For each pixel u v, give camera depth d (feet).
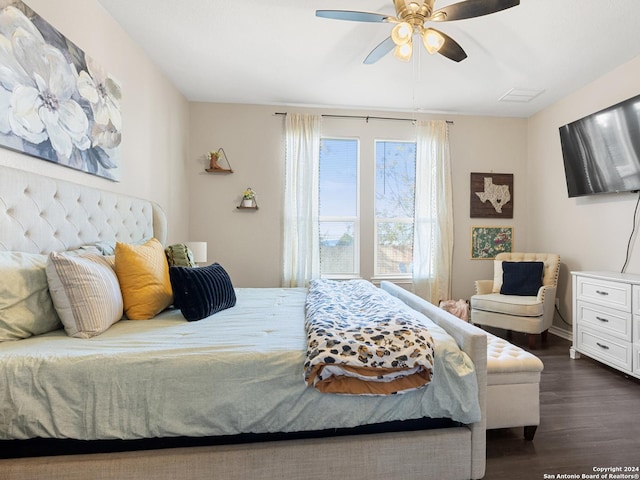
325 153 12.91
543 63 9.12
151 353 3.90
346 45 8.39
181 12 7.10
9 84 4.48
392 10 7.04
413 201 13.14
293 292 8.50
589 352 8.73
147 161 8.92
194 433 3.75
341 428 4.15
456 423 4.49
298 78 10.21
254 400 3.84
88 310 4.54
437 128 12.71
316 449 4.03
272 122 12.39
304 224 12.19
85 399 3.61
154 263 6.06
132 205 7.64
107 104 6.85
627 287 7.63
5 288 4.16
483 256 13.15
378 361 3.88
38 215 4.91
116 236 6.98
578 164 10.09
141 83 8.56
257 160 12.35
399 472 4.17
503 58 8.87
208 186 12.21
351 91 11.15
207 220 12.22
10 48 4.50
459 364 4.26
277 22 7.45
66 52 5.60
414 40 8.13
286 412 3.89
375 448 4.12
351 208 13.07
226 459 3.87
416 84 10.55
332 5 6.89
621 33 7.70
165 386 3.72
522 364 5.36
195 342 4.35
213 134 12.17
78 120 5.91
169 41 8.21
